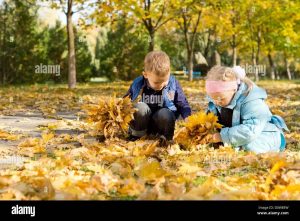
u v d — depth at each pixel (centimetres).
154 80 520
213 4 2233
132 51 3088
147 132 552
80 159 436
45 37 2703
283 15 2969
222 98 472
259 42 3388
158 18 2173
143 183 320
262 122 468
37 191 312
